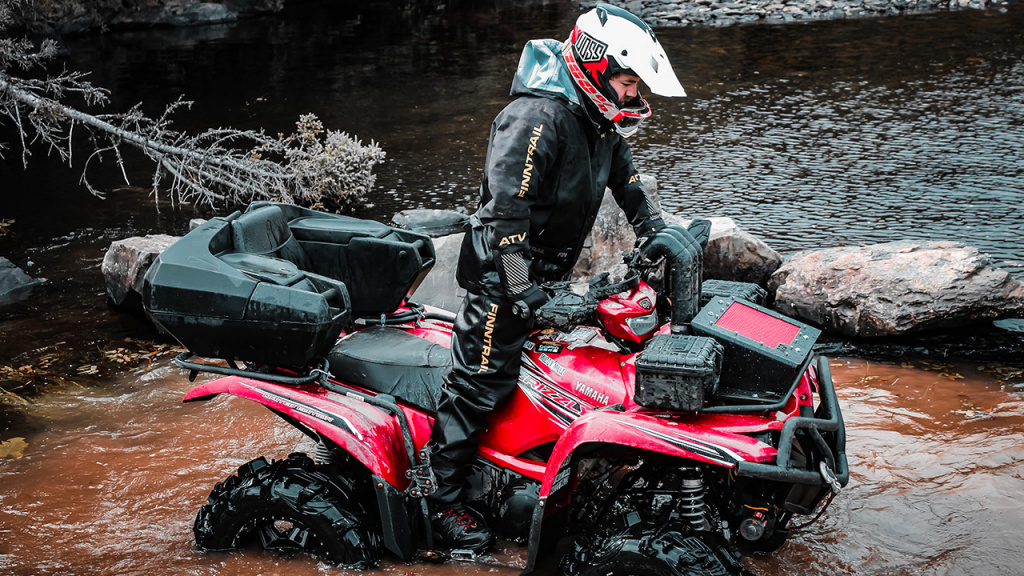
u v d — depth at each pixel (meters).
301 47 17.20
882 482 3.63
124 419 4.41
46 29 17.67
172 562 3.18
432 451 3.11
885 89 12.41
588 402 2.96
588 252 5.49
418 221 5.38
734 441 2.61
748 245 5.86
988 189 8.05
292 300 2.89
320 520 3.07
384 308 3.60
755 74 13.74
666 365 2.60
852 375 4.77
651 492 2.89
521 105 2.88
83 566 3.17
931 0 19.83
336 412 3.06
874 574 3.05
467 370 3.00
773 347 2.72
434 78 13.98
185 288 2.96
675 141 10.12
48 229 7.55
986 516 3.36
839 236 6.91
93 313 5.84
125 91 12.96
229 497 3.16
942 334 5.27
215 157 7.76
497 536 3.26
